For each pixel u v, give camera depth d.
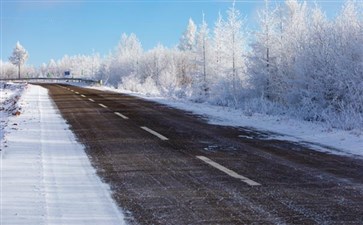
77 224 4.57
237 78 28.50
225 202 5.34
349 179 6.54
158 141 10.41
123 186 6.16
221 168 7.35
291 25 22.70
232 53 31.38
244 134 11.77
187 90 33.28
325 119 14.80
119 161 7.96
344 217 4.70
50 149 9.14
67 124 13.69
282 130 12.62
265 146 9.77
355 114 13.60
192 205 5.23
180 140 10.59
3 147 9.26
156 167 7.45
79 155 8.52
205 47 38.31
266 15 24.12
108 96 30.12
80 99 26.55
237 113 18.03
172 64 75.25
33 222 4.63
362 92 15.03
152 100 26.45
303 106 16.55
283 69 21.75
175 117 16.28
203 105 22.77
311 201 5.35
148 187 6.11
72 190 5.94
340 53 16.02
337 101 16.22
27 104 22.14
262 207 5.12
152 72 79.25
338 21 17.72
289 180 6.49
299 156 8.52
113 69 85.25
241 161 7.98
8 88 62.06
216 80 33.84
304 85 17.55
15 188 6.01
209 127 13.28
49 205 5.25
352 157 8.42
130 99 27.11
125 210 5.05
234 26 31.89
